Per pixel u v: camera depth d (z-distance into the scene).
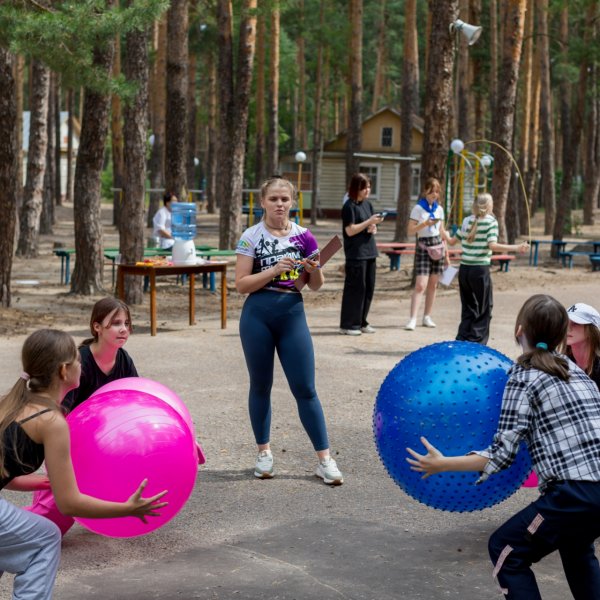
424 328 12.34
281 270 5.56
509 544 3.53
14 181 13.24
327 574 4.40
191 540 4.87
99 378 4.89
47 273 19.22
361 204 11.55
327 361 9.87
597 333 4.43
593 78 35.94
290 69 51.78
